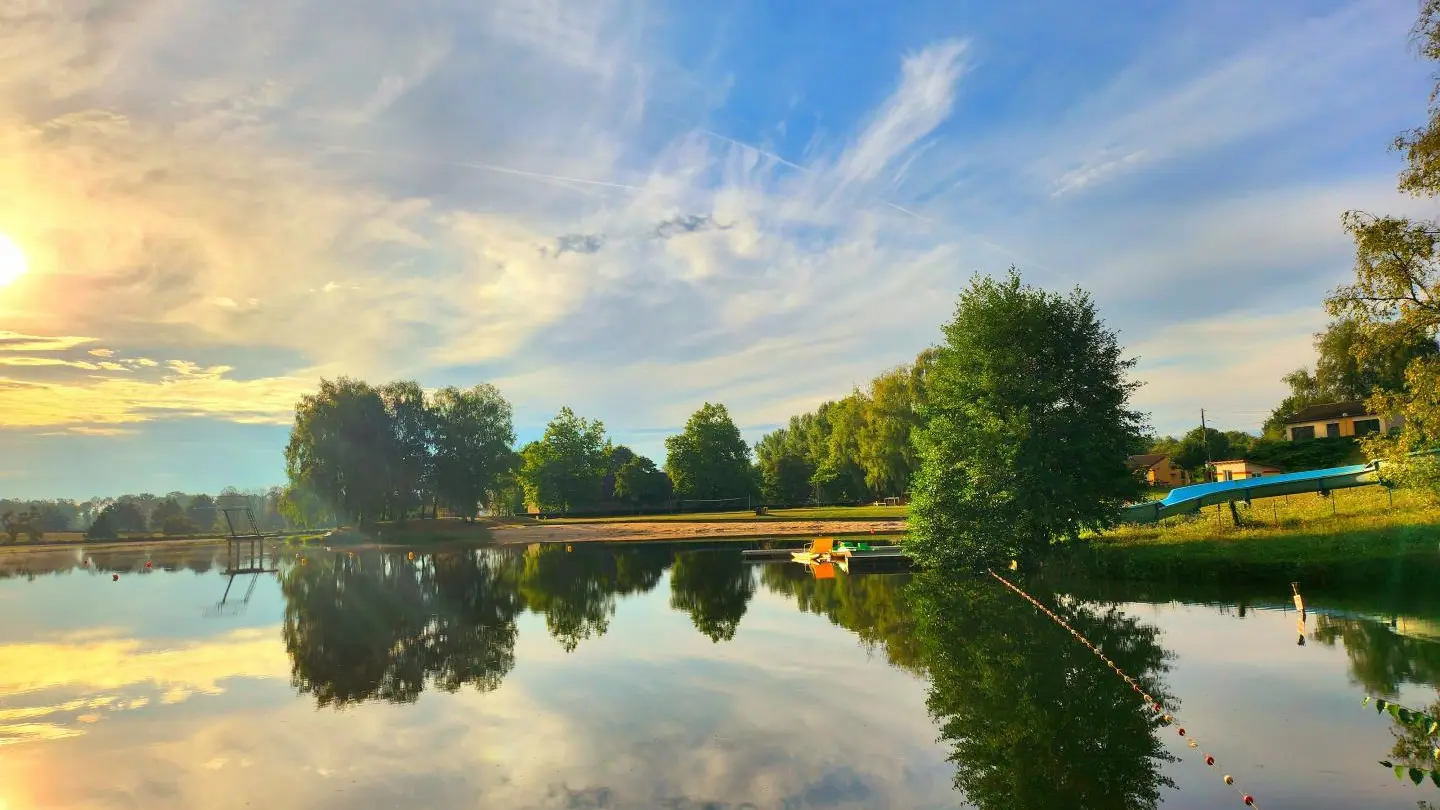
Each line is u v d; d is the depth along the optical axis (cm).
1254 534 3083
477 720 1348
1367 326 2183
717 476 11862
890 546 4188
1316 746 1088
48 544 8225
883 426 7756
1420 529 2586
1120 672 1522
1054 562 3016
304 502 6938
